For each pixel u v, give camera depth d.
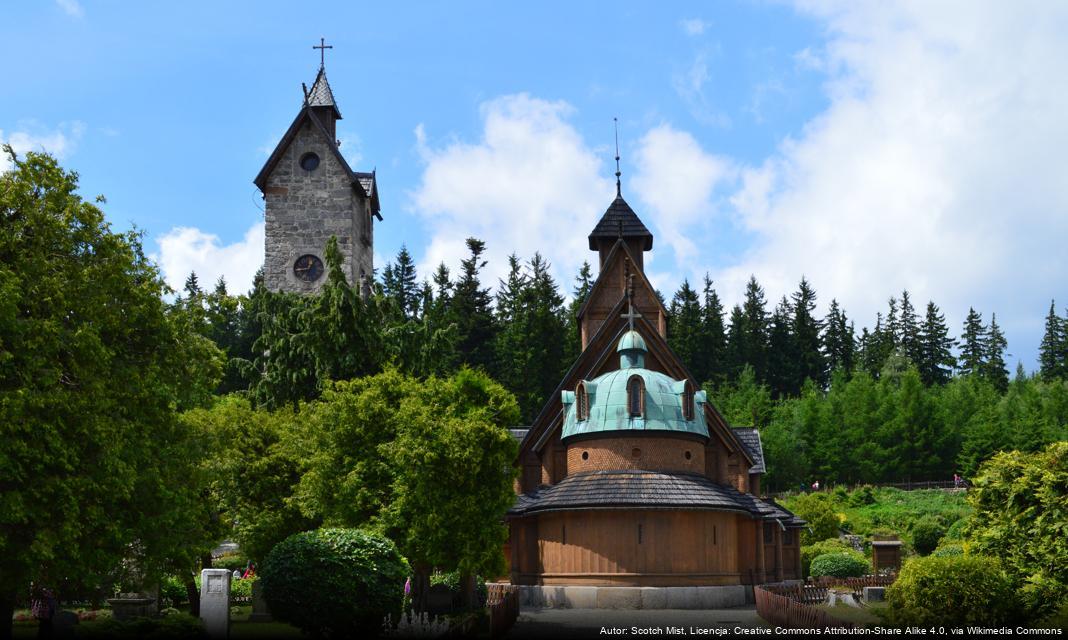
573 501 43.34
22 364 21.33
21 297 20.94
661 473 44.38
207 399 28.06
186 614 29.17
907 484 111.69
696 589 42.53
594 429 45.22
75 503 21.27
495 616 29.39
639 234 57.00
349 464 36.16
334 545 27.59
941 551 58.72
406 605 34.09
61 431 21.98
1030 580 23.92
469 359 104.88
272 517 38.19
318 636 27.50
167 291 26.22
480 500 35.72
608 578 42.75
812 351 149.12
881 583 47.97
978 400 130.62
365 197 65.38
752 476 51.94
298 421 40.50
